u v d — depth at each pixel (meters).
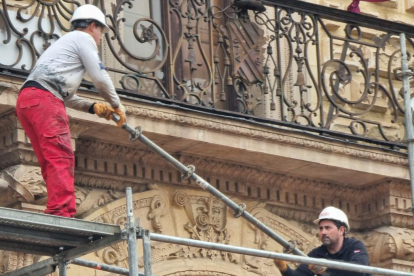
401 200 15.88
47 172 12.23
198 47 15.09
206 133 14.53
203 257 14.96
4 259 13.60
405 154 15.73
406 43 17.27
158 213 14.73
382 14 17.39
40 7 14.45
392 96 15.97
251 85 15.19
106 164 14.50
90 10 12.82
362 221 16.08
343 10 15.77
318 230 15.81
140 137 12.72
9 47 13.82
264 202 15.45
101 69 12.51
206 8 15.02
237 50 15.12
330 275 13.48
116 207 14.45
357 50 15.87
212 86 14.77
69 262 12.32
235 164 15.12
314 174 15.55
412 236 15.88
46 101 12.36
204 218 15.03
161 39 15.40
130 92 14.14
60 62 12.50
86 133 14.11
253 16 16.08
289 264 15.51
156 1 15.59
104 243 11.72
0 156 13.80
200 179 12.99
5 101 13.45
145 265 11.61
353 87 16.62
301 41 15.55
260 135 14.80
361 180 15.79
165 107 14.30
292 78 16.16
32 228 11.57
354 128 16.02
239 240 15.22
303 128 15.12
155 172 14.82
